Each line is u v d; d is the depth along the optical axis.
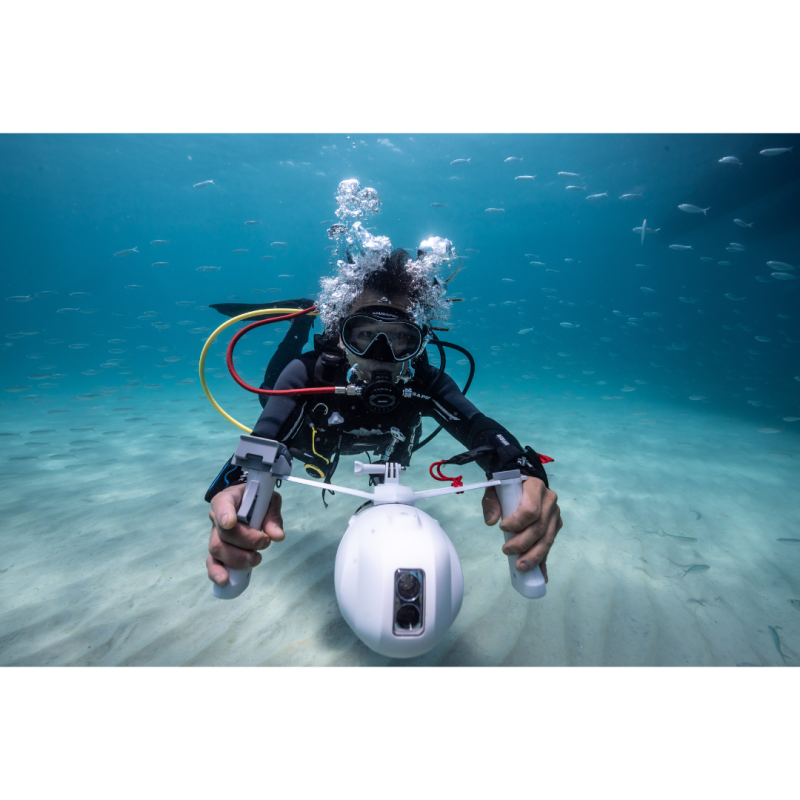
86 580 2.43
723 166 17.31
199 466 4.68
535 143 19.03
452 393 1.99
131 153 21.33
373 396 1.67
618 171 21.03
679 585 2.50
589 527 3.25
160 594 2.29
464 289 66.50
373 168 22.45
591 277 56.16
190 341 57.81
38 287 62.62
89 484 4.11
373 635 1.08
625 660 1.89
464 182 24.25
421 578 1.09
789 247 24.97
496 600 2.25
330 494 3.62
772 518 3.61
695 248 30.42
